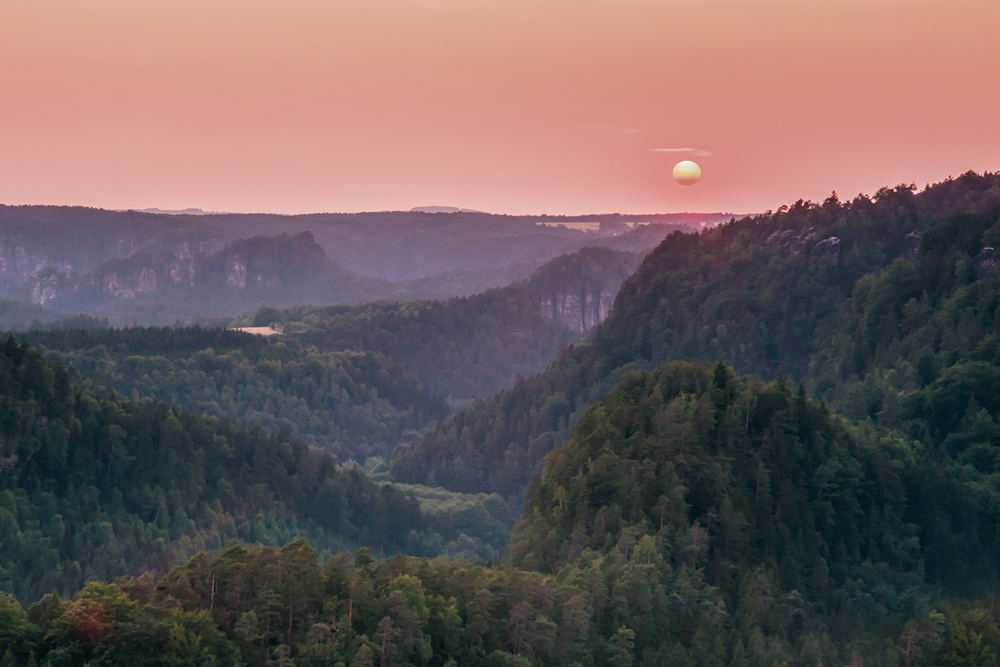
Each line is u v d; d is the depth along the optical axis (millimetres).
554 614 120125
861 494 152875
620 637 118938
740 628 126500
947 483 157625
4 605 108750
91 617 106125
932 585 143625
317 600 116312
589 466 149375
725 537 136750
